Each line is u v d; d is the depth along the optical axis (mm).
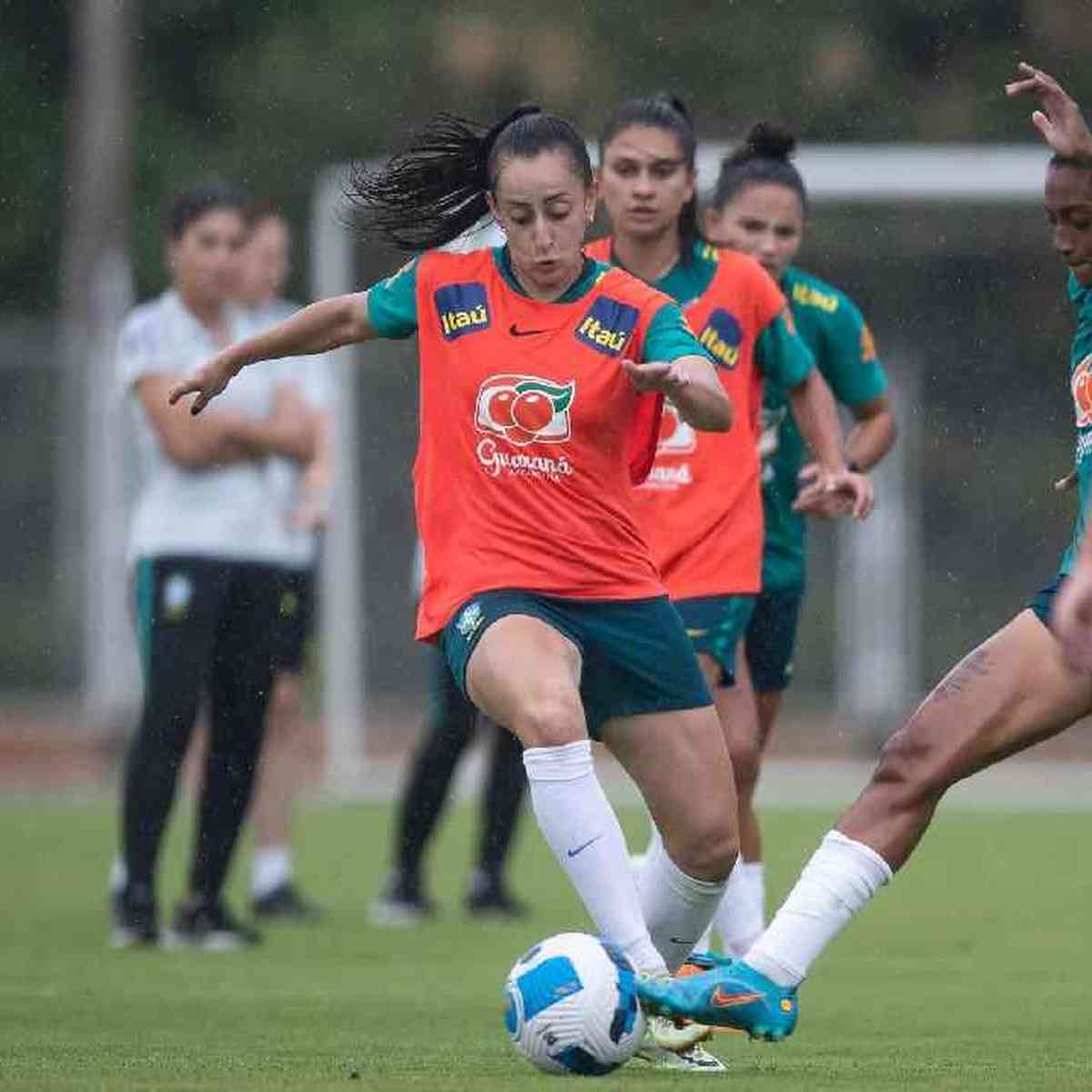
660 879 20672
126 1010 26344
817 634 70375
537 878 43969
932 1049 22672
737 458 24922
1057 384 66125
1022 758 73375
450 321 20406
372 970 30812
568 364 19984
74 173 94938
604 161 24844
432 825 37562
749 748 24875
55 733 71875
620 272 20375
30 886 42344
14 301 98438
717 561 24688
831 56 87938
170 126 93438
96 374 70438
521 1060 20969
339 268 58906
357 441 69312
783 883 40969
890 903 38906
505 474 20062
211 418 33125
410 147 21391
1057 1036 24031
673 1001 18734
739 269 25062
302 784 64812
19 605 74688
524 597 19969
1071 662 18219
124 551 68000
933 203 61844
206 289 34031
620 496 20250
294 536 36750
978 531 67438
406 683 70500
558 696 19297
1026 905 38469
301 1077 19328
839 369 27797
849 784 62969
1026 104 87562
